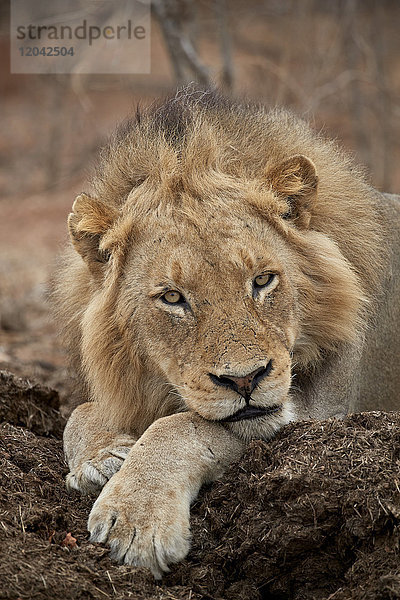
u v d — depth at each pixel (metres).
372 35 31.94
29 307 20.28
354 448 7.86
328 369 9.66
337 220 9.71
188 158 9.04
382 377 11.25
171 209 8.77
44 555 7.26
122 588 7.19
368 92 31.77
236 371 7.88
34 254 25.55
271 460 8.08
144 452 7.98
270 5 35.91
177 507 7.70
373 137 30.80
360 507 7.43
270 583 7.72
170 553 7.52
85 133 36.91
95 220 8.98
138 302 8.72
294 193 9.03
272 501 7.71
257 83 28.75
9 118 44.31
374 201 10.69
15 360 15.88
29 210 31.67
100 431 9.23
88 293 9.70
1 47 47.19
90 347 9.23
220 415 8.04
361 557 7.37
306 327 9.20
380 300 10.67
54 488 8.69
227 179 8.95
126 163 9.51
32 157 38.31
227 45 22.94
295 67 32.28
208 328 8.20
